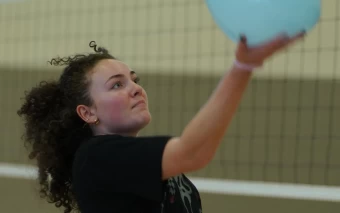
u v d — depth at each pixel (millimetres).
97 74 3965
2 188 10734
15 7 11852
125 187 3275
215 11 2865
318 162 9023
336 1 8977
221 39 9875
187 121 10148
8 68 11773
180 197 3793
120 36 10844
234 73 2873
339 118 8906
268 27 2664
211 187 9086
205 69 10031
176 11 10328
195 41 10141
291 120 9289
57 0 11453
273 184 9164
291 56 9312
